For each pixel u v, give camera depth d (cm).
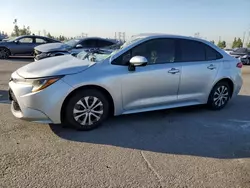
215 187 287
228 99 579
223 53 554
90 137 401
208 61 525
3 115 476
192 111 552
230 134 438
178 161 339
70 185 279
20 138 385
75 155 342
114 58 434
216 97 553
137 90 447
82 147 366
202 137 421
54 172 301
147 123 472
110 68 426
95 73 413
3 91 663
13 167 307
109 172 306
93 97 418
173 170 317
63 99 395
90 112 421
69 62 440
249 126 478
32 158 329
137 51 452
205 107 580
